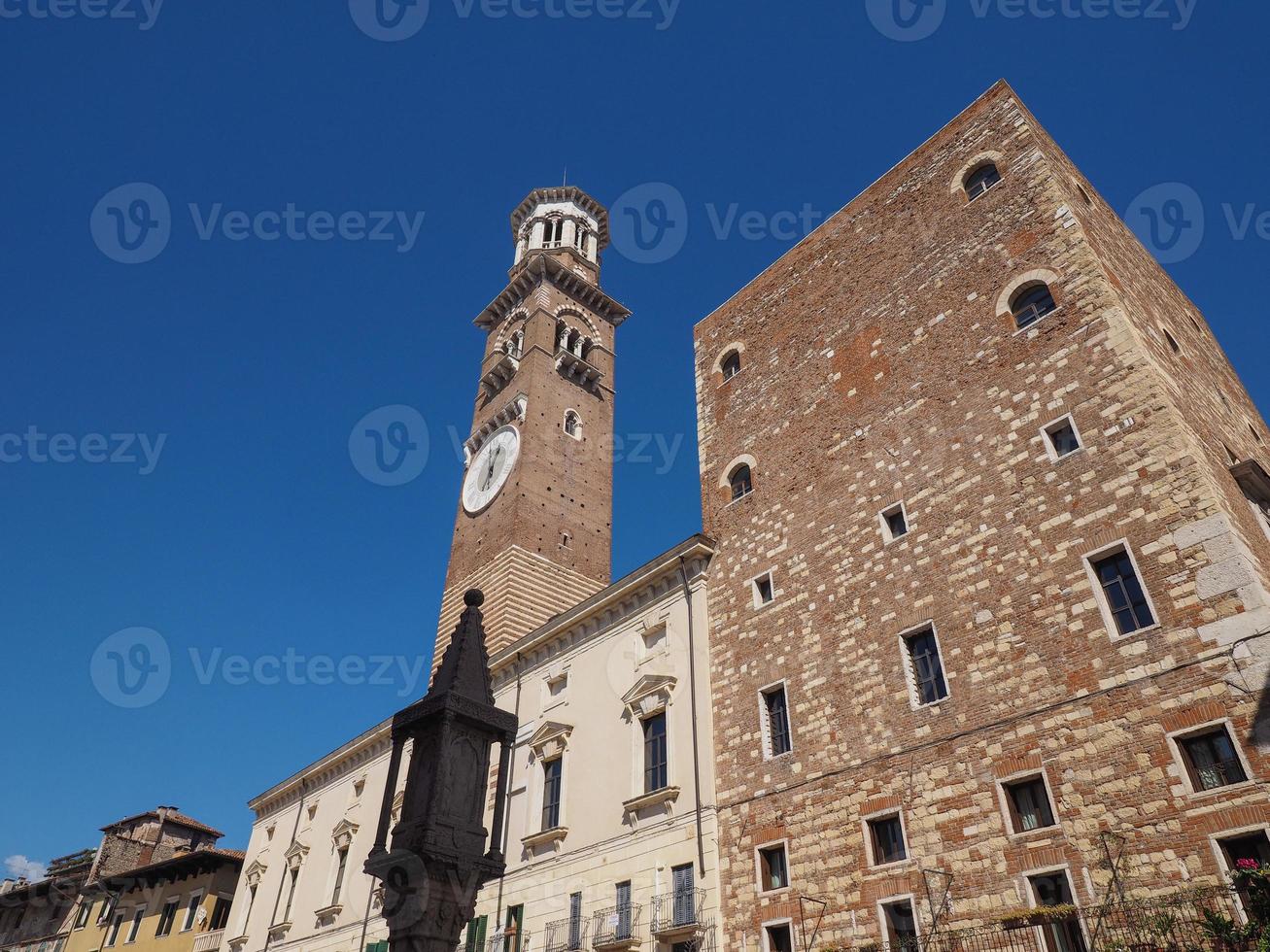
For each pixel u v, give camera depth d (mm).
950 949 22828
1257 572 22312
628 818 34125
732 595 35688
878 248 37281
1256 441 35375
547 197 88938
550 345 73188
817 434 35688
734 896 29250
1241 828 19328
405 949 14648
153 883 66812
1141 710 21953
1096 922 20484
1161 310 33812
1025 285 30328
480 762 17016
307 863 54906
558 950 33406
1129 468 24766
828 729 29203
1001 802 23609
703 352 44844
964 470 29109
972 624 26594
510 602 57281
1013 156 33312
